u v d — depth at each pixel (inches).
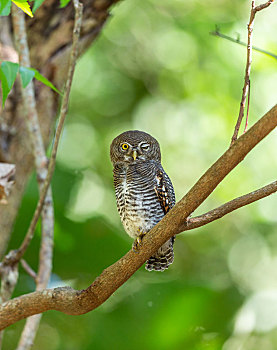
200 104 674.8
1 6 248.5
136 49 687.1
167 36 681.0
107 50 686.5
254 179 658.8
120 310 530.6
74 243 502.9
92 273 526.0
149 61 687.1
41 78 261.4
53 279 519.2
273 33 641.6
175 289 529.7
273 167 660.1
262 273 644.7
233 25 650.8
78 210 560.1
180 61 678.5
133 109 683.4
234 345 548.4
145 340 525.0
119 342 523.8
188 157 673.0
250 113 658.2
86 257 512.4
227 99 664.4
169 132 677.3
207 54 666.2
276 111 205.5
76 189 534.3
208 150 671.1
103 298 253.8
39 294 259.9
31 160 372.8
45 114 378.6
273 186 234.1
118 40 687.1
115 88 684.1
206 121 672.4
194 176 670.5
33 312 263.3
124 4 679.7
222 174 219.5
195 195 225.3
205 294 525.7
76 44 289.7
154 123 678.5
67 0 294.7
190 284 534.0
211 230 660.7
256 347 564.4
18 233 480.1
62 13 374.0
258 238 659.4
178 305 524.7
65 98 289.4
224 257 647.8
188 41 671.1
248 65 237.9
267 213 668.1
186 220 237.1
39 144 341.1
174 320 525.7
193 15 673.0
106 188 638.5
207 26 658.2
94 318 532.1
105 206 628.1
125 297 534.3
